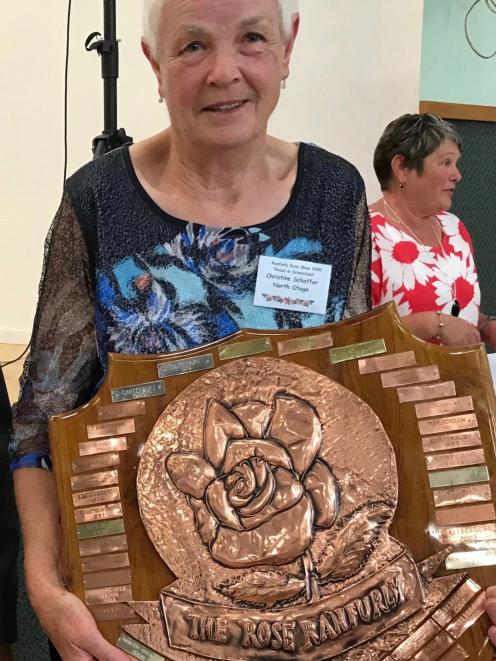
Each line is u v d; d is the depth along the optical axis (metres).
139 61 2.47
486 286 2.28
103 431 0.74
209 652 0.66
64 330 0.82
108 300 0.78
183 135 0.76
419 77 2.44
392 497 0.70
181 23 0.70
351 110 2.44
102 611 0.69
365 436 0.72
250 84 0.72
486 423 0.72
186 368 0.76
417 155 1.53
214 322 0.79
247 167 0.80
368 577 0.68
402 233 1.57
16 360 2.24
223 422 0.73
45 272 0.82
